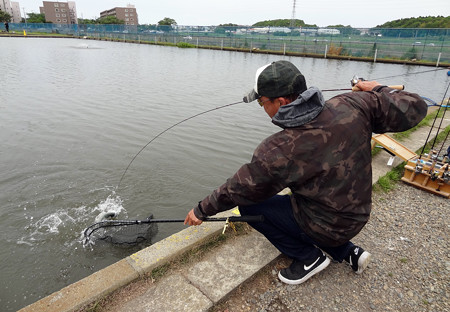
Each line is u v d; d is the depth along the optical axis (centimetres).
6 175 526
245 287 246
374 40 3294
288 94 188
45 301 221
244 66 2320
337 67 2425
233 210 327
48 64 2011
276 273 261
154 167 574
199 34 4947
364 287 250
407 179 425
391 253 289
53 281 322
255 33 4291
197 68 2098
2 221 412
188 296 231
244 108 1036
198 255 270
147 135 736
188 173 556
